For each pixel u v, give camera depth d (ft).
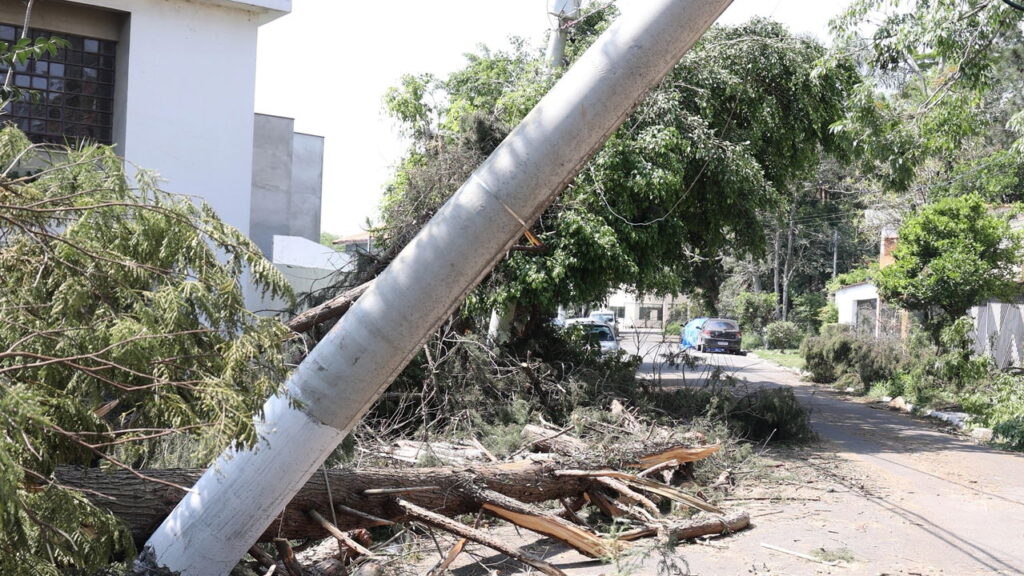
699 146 48.42
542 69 53.42
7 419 8.93
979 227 66.23
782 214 59.98
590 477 26.07
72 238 11.82
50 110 39.24
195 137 41.47
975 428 51.13
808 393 78.07
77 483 15.98
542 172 14.67
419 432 32.09
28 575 10.00
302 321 30.58
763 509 30.07
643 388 45.85
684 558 22.07
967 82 47.37
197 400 12.12
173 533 15.87
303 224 83.46
